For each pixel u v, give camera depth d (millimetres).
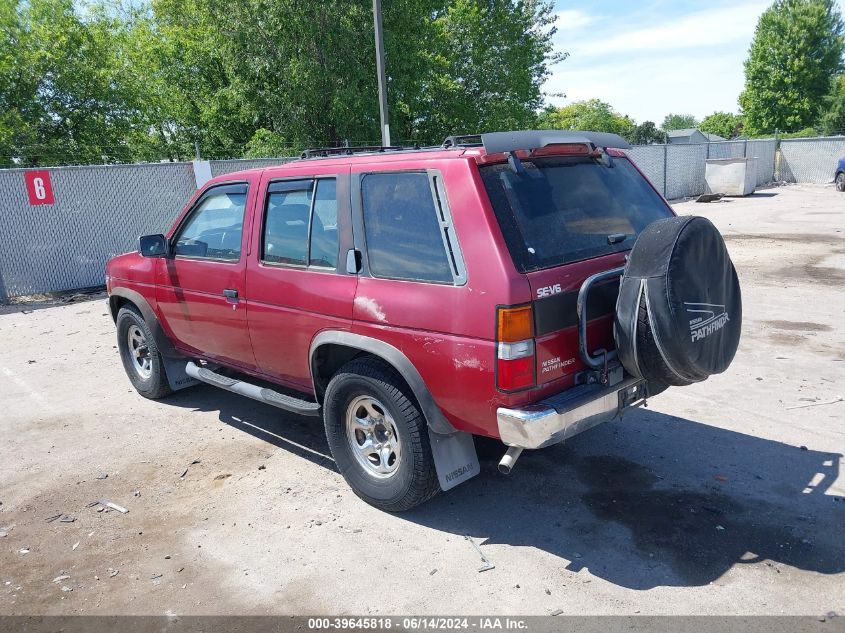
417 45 23469
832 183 29844
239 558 3652
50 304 11797
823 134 54594
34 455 5148
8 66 25297
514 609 3113
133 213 13562
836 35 56094
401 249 3658
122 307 6262
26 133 25984
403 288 3605
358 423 4090
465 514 3990
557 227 3523
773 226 16469
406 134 27188
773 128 59000
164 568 3594
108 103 28391
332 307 4000
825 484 4094
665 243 3279
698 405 5461
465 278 3320
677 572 3324
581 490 4191
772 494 4012
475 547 3639
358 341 3834
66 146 27438
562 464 4551
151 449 5152
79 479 4703
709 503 3949
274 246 4480
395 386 3730
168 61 30500
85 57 27719
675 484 4195
